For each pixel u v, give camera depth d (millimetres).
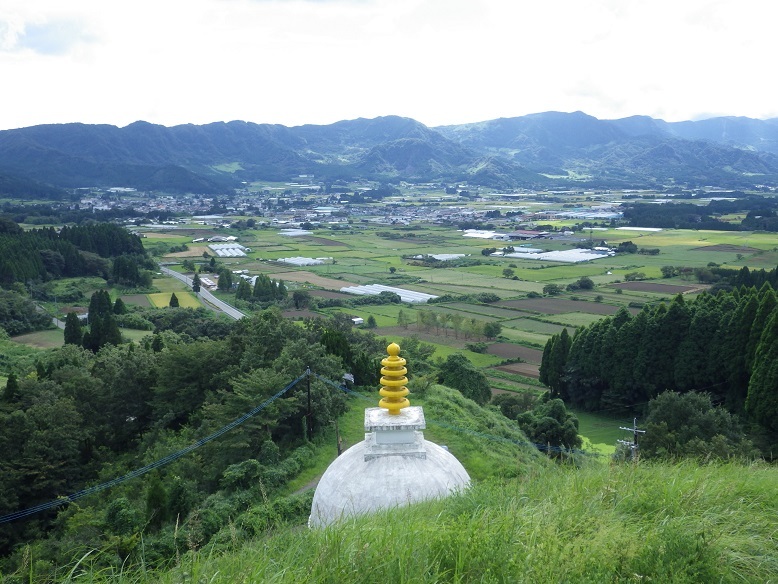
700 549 10070
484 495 13953
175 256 198875
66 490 44938
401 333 103938
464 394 67750
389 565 9664
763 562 10586
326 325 87688
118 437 54375
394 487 16844
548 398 71438
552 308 119188
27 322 104625
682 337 63156
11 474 42219
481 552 9977
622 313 69062
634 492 13453
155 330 102062
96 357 72688
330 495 17266
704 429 45500
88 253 153625
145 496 37156
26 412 48125
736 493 14219
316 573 9633
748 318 56812
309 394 47500
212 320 103062
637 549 10273
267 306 127375
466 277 158625
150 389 55594
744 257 171875
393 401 18562
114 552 26688
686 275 145875
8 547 39688
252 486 38188
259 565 10078
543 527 11031
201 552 11727
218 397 51625
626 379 65500
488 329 99312
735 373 57531
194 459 42500
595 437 60156
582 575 9406
